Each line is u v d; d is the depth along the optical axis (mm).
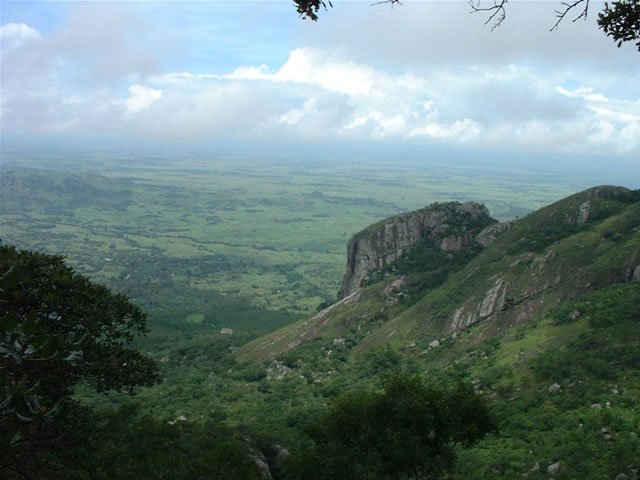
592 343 58844
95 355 26438
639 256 71438
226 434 47312
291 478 33688
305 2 14133
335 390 72500
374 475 34125
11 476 14984
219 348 112062
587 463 36844
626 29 15633
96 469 28062
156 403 74938
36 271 26562
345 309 104875
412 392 31656
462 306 85375
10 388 8180
